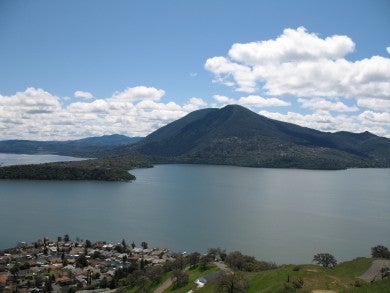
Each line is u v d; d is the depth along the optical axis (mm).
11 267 195000
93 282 179625
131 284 166000
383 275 116562
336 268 134875
